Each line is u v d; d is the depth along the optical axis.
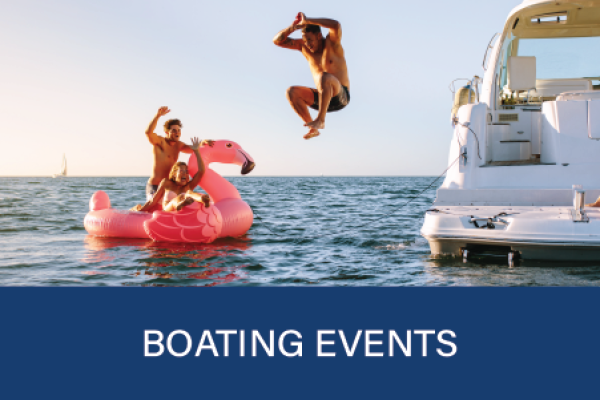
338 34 4.31
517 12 7.88
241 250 8.76
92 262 7.76
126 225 10.23
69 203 21.58
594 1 7.61
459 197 6.82
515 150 7.86
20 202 22.16
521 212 6.23
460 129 7.18
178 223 9.43
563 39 8.53
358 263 7.36
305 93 4.41
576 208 5.84
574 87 8.52
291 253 8.39
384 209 17.88
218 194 11.02
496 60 8.09
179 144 10.95
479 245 6.65
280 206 19.84
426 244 9.04
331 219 14.07
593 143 6.81
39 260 7.95
